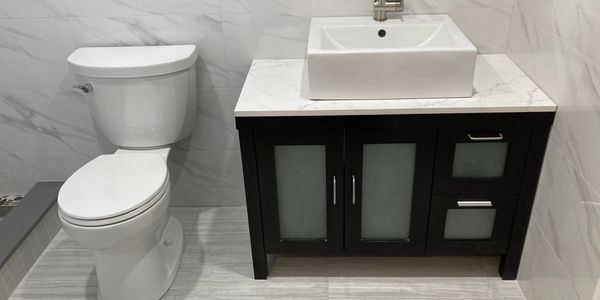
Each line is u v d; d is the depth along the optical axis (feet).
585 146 4.77
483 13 6.57
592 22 4.57
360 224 6.38
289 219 6.48
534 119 5.46
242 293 6.60
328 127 5.60
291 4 6.63
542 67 5.66
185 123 7.07
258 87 6.08
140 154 6.67
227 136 7.69
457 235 6.47
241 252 7.31
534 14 5.83
